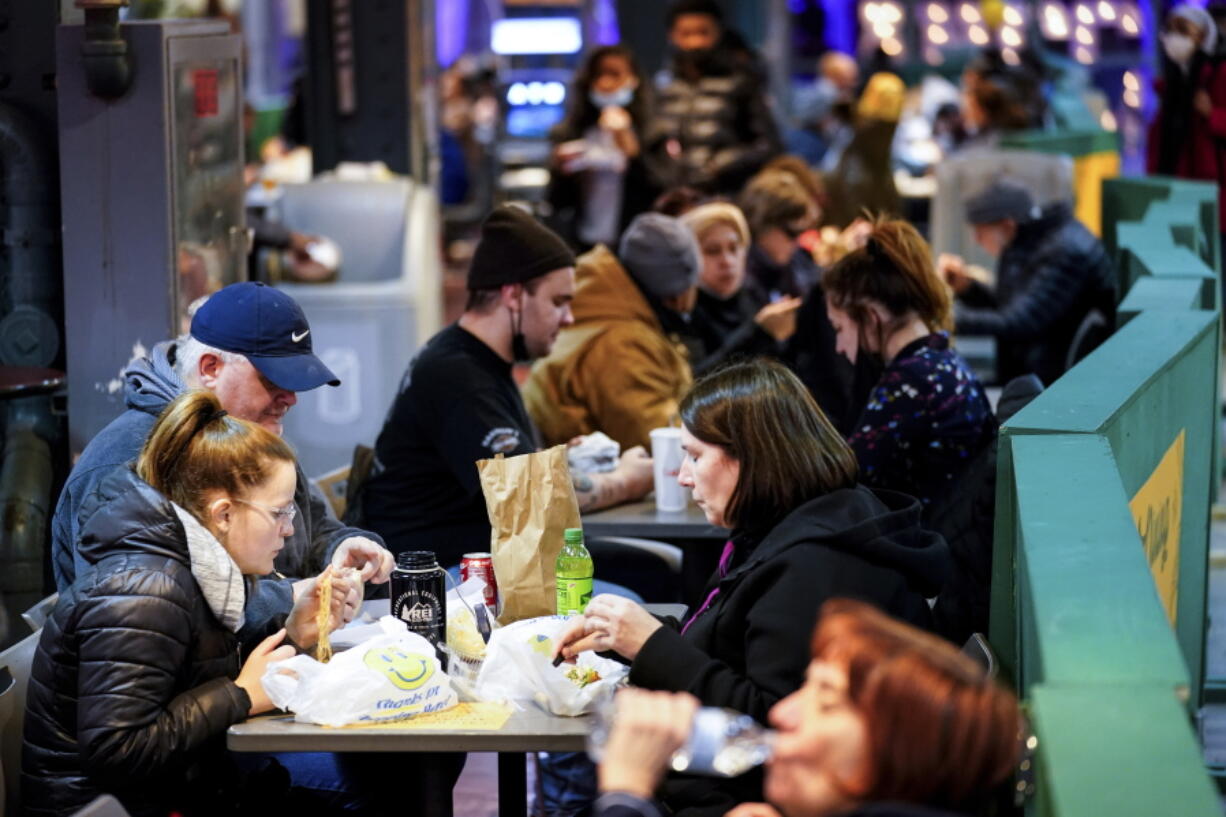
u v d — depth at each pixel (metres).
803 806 2.07
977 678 2.04
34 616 3.90
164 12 12.71
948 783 1.99
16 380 4.88
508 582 3.73
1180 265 6.30
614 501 5.21
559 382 5.76
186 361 3.89
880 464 4.65
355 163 9.98
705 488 3.45
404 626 3.51
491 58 19.64
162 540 3.27
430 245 9.06
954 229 10.82
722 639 3.34
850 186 10.27
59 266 5.29
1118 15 20.66
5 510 5.05
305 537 4.19
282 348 3.85
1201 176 9.65
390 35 9.88
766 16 20.20
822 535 3.27
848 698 2.03
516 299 4.91
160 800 3.34
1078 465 3.22
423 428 4.94
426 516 4.98
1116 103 20.72
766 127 10.70
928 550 3.40
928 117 17.77
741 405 3.39
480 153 17.61
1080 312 7.35
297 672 3.29
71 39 4.97
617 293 5.84
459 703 3.36
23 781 3.36
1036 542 2.81
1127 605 2.48
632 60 10.27
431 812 3.42
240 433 3.38
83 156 5.04
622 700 2.28
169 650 3.22
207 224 5.51
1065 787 1.92
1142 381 3.96
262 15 18.47
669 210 7.61
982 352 10.81
